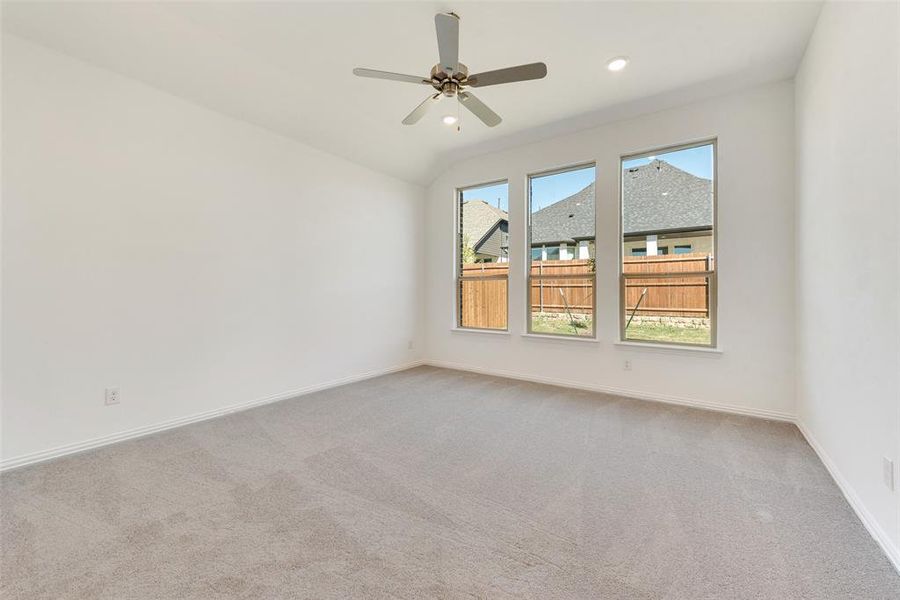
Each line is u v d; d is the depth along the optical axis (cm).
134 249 283
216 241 330
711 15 244
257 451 258
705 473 227
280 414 334
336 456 250
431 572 148
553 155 435
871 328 171
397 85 332
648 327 387
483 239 509
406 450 260
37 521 179
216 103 322
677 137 361
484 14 243
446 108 373
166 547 161
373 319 476
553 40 269
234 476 223
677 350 361
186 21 252
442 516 184
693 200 363
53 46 245
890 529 154
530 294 463
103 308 269
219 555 156
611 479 220
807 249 275
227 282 338
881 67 162
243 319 349
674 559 154
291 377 387
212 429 299
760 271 326
